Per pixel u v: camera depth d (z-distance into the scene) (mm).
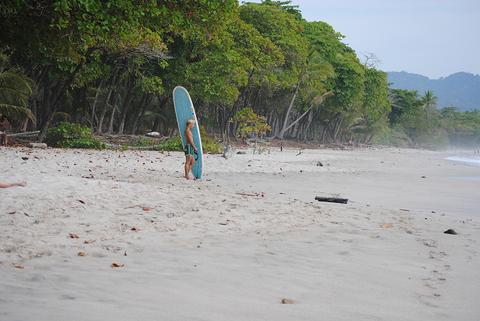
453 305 5129
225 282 5488
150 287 5082
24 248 6445
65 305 4234
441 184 22703
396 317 4613
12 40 18062
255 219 9766
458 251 7961
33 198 9430
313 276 5984
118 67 36406
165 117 48531
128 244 7125
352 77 77062
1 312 3908
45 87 34312
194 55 41406
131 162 21641
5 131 30344
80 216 8617
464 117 191125
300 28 63688
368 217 11000
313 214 10844
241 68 44594
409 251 7773
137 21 17391
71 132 30719
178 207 10242
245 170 23406
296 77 62062
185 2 18516
